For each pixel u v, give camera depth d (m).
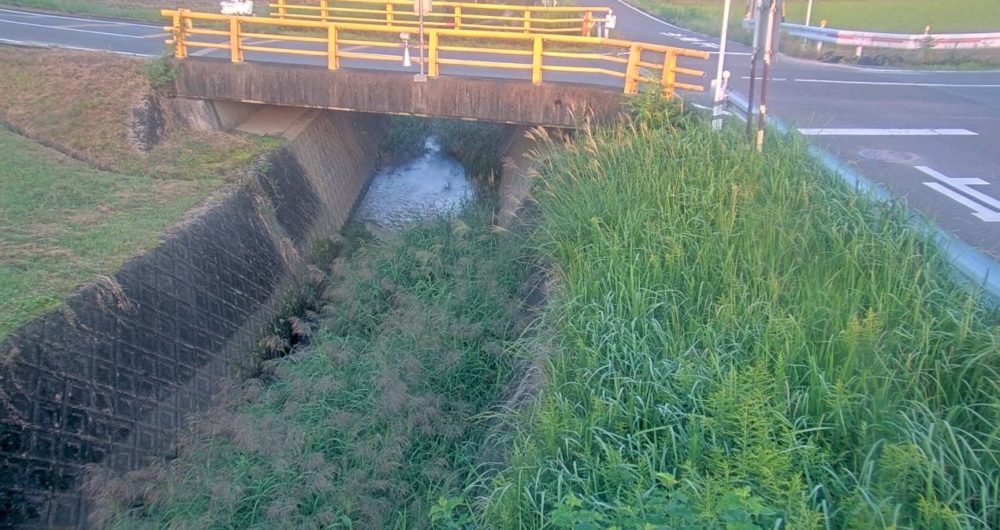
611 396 5.29
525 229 10.51
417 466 6.60
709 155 8.89
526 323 8.67
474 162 17.94
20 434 6.11
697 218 7.46
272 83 12.80
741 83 16.70
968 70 20.11
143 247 8.59
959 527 3.48
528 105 12.02
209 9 25.00
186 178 11.48
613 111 11.70
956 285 5.94
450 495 5.97
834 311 5.34
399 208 15.64
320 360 8.41
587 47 20.30
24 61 13.67
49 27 18.47
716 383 4.90
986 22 29.14
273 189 12.24
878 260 6.26
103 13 21.67
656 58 19.67
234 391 8.02
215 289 9.55
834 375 4.81
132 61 13.78
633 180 8.77
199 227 9.70
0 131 11.98
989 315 5.67
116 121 12.39
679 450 4.60
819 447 4.33
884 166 10.65
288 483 6.21
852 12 32.12
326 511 5.86
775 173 8.20
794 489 3.64
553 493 4.59
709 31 26.72
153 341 8.04
